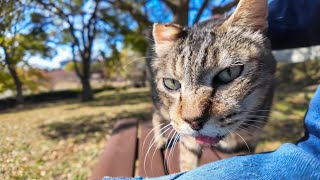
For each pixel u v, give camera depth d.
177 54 0.14
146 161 0.17
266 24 0.14
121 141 0.21
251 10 0.14
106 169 0.16
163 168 0.16
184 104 0.13
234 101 0.13
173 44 0.14
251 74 0.13
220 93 0.13
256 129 0.15
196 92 0.13
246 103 0.13
